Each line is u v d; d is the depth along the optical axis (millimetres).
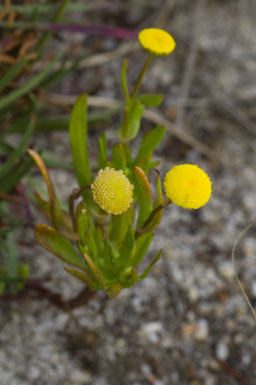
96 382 376
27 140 355
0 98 390
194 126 488
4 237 373
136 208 414
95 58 500
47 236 310
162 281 403
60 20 406
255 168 467
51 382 374
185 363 383
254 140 486
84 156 320
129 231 298
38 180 424
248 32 577
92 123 424
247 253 415
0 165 396
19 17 397
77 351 382
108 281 310
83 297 357
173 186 289
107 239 308
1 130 395
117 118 481
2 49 385
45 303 390
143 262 408
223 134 485
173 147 469
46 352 380
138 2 555
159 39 309
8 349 378
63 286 396
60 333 385
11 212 404
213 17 583
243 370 383
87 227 302
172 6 558
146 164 316
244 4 595
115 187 289
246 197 444
